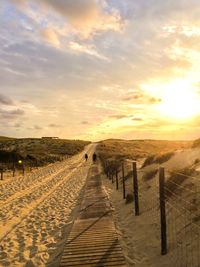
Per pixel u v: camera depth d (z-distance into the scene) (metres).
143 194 15.30
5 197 20.67
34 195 21.34
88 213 13.87
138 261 8.15
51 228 12.57
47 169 43.56
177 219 9.56
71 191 22.72
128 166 28.50
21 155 50.09
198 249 7.25
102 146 117.50
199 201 9.50
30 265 8.62
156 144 126.75
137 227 11.14
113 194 20.12
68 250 8.78
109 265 7.61
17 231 12.34
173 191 12.05
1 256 9.50
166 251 8.15
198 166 14.15
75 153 90.25
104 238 9.76
